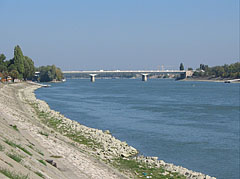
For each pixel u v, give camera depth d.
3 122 37.22
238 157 47.03
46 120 67.31
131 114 91.06
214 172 40.72
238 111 99.31
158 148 51.47
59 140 41.28
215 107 110.44
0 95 89.81
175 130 66.69
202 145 54.03
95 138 51.22
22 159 22.11
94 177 28.47
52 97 146.88
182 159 45.62
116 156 42.06
